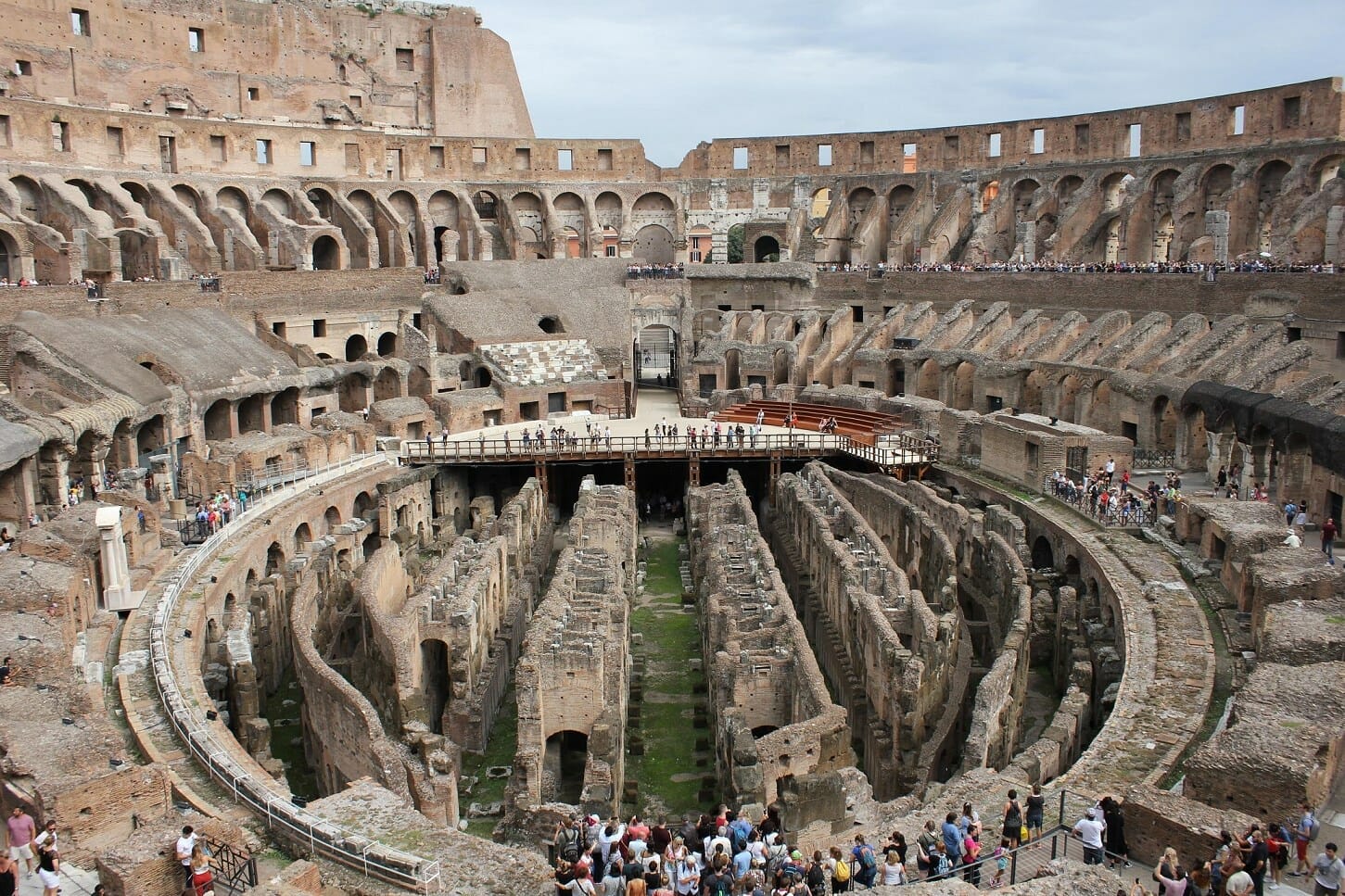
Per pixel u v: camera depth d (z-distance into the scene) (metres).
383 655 35.06
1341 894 19.05
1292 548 35.62
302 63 98.62
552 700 32.50
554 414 80.31
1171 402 57.47
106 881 19.56
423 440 70.69
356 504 60.16
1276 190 76.69
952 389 75.69
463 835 22.89
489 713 37.88
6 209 70.19
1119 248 86.19
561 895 20.06
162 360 59.34
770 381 83.62
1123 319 68.19
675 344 96.38
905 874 21.39
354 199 95.00
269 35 96.25
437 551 61.34
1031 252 88.06
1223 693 30.17
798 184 103.44
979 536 47.75
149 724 28.38
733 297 95.94
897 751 32.00
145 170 82.62
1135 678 31.25
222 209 83.12
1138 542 44.75
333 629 45.94
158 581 40.28
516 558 50.75
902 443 65.19
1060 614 39.97
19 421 45.34
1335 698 24.78
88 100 84.44
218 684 35.62
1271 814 21.91
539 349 82.12
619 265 96.25
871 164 101.94
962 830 21.91
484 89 107.62
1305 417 45.34
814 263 97.31
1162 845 20.86
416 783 27.66
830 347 84.81
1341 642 27.92
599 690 32.50
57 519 40.19
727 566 42.59
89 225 72.19
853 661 38.47
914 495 56.94
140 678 31.27
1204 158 80.19
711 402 80.81
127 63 87.12
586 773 29.27
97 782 21.72
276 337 73.56
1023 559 46.59
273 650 42.16
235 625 38.81
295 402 69.50
